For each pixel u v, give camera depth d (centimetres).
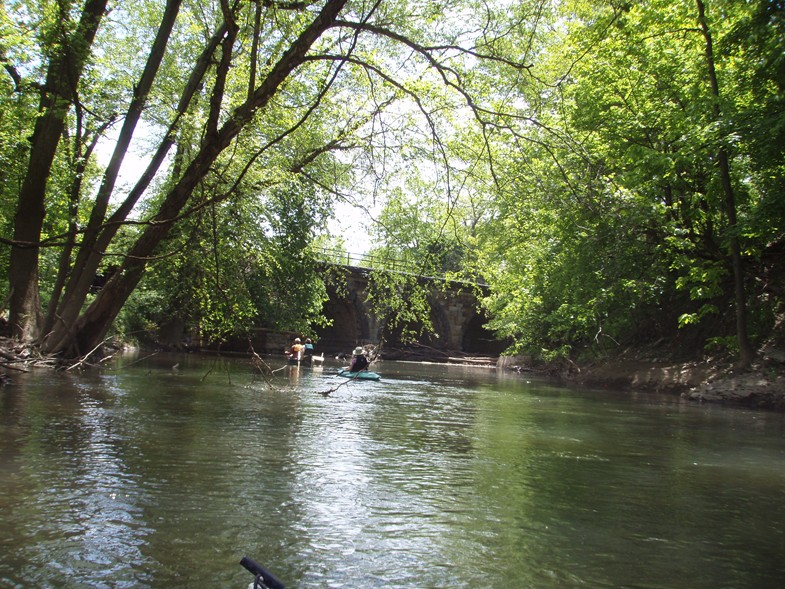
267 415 1175
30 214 1873
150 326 3734
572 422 1324
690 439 1142
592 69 2108
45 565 430
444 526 560
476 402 1694
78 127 1878
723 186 1981
